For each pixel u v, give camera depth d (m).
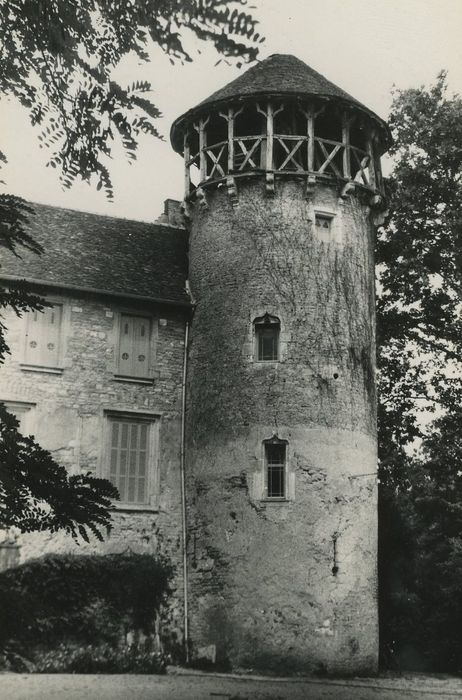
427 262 27.06
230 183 22.31
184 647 20.67
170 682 16.70
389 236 27.55
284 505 20.33
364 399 21.89
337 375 21.42
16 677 15.98
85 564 19.89
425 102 27.17
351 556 20.41
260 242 22.11
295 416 20.94
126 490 21.62
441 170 26.97
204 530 21.16
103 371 22.03
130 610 20.02
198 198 23.25
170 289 23.27
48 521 4.59
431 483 30.50
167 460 22.17
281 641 19.47
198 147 25.08
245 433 21.08
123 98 5.06
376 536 21.39
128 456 21.86
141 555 20.83
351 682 18.48
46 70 5.12
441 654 23.92
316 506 20.34
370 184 23.08
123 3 4.72
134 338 22.62
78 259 23.08
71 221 24.67
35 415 21.06
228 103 22.41
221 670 19.61
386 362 28.81
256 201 22.39
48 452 4.45
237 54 4.22
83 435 21.42
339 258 22.20
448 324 27.69
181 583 21.27
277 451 20.94
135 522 21.38
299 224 22.11
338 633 19.69
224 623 20.12
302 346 21.39
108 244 24.25
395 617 24.64
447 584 26.98
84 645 18.97
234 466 20.98
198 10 4.12
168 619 20.83
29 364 21.20
